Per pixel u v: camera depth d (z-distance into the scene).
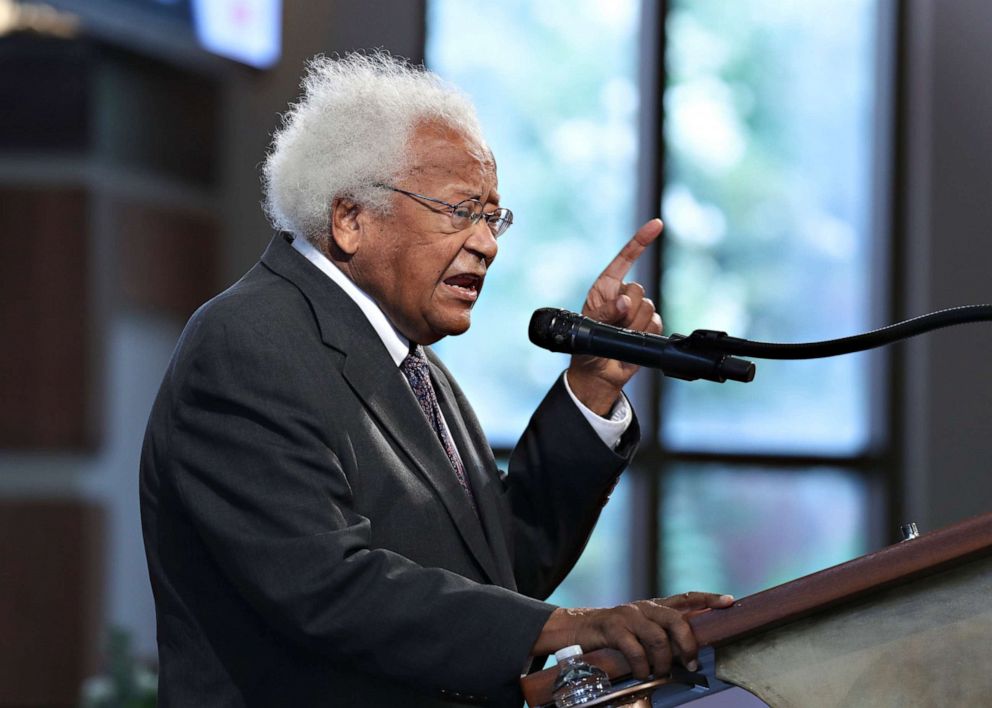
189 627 5.73
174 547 5.78
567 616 4.91
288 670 5.58
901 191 18.80
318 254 6.14
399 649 5.05
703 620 4.48
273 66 16.70
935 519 18.08
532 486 6.74
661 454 18.56
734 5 19.00
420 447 5.88
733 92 18.95
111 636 13.26
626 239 18.75
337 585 5.08
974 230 18.22
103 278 15.93
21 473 15.84
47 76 15.66
